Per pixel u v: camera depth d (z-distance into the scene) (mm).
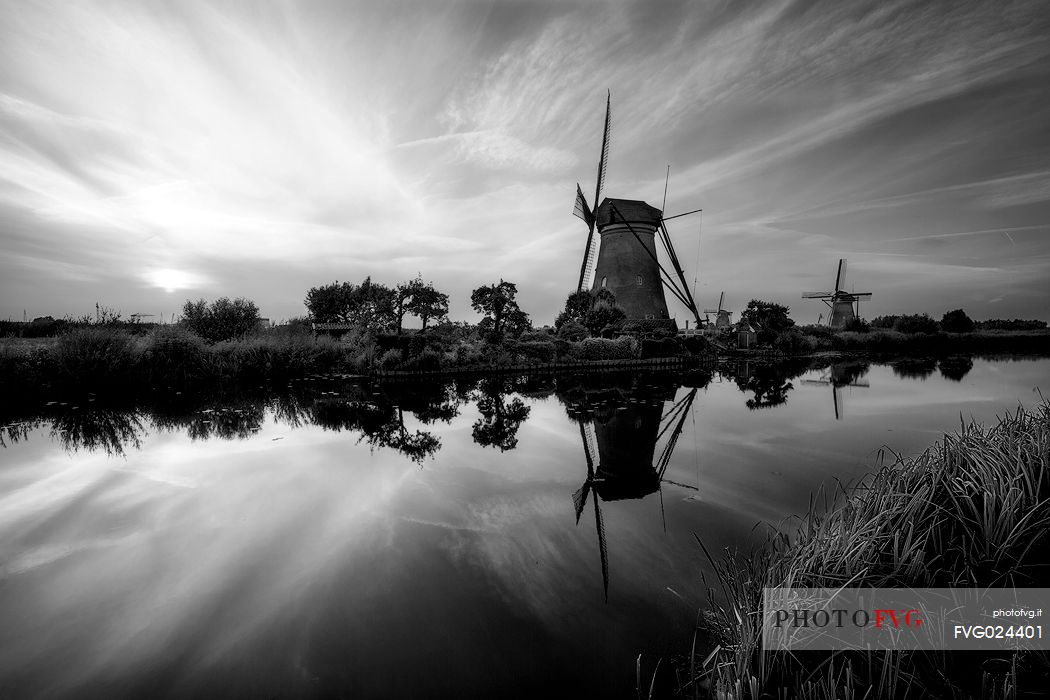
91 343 13969
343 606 3461
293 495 5891
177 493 5922
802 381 19891
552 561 4168
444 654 2936
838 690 2373
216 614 3348
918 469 3922
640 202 38781
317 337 23391
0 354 12445
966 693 2324
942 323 51906
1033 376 20406
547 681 2699
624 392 16938
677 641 3059
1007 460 3812
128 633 3121
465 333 34438
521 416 11984
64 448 8172
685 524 5000
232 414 11648
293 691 2621
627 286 38688
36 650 2945
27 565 4055
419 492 6055
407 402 14078
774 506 5488
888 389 16594
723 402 14125
